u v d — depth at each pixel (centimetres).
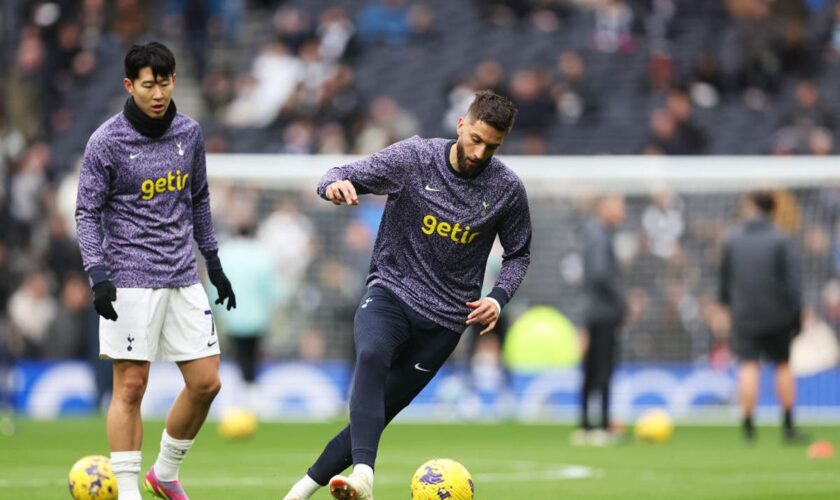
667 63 8969
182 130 2453
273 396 7069
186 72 9281
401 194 2333
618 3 9394
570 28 9506
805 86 8812
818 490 3203
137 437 2450
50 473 3562
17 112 8362
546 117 8619
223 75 9012
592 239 5022
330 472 2306
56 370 6925
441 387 7006
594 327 5047
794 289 5009
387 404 2378
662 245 7369
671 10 9412
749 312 5025
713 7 9425
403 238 2347
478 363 7031
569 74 8825
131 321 2400
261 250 6319
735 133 8694
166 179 2423
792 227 6969
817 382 6875
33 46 8700
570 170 6662
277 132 8619
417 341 2350
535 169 6675
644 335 7294
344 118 8419
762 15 9244
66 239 7238
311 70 8838
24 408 6894
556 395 7000
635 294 7344
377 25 9494
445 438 5356
